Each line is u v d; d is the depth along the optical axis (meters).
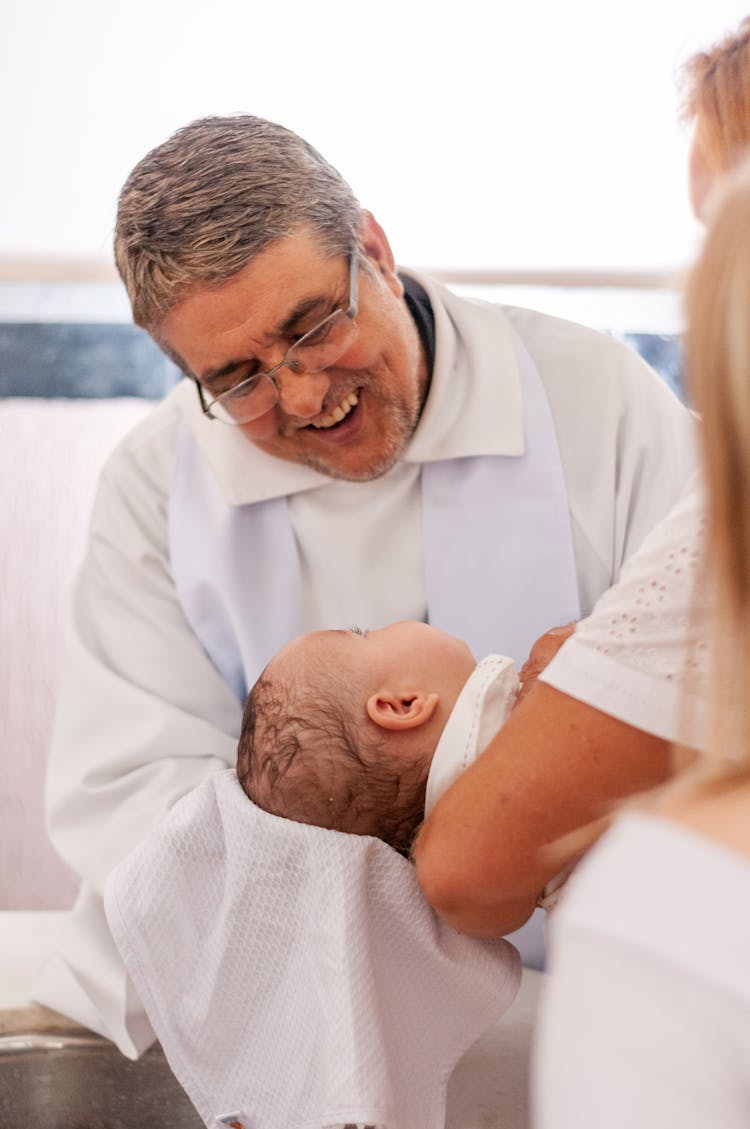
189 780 1.68
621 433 1.73
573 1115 0.52
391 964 1.26
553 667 1.01
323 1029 1.20
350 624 1.73
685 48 3.09
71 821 1.72
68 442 3.16
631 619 0.96
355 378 1.54
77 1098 1.70
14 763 3.04
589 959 0.54
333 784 1.28
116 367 3.18
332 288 1.48
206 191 1.43
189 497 1.79
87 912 1.74
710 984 0.50
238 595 1.74
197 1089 1.33
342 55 3.16
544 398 1.73
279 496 1.73
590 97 3.17
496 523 1.70
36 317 3.16
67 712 1.78
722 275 0.57
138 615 1.81
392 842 1.30
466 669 1.36
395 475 1.72
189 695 1.77
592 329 1.81
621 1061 0.52
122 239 1.48
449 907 1.12
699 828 0.56
